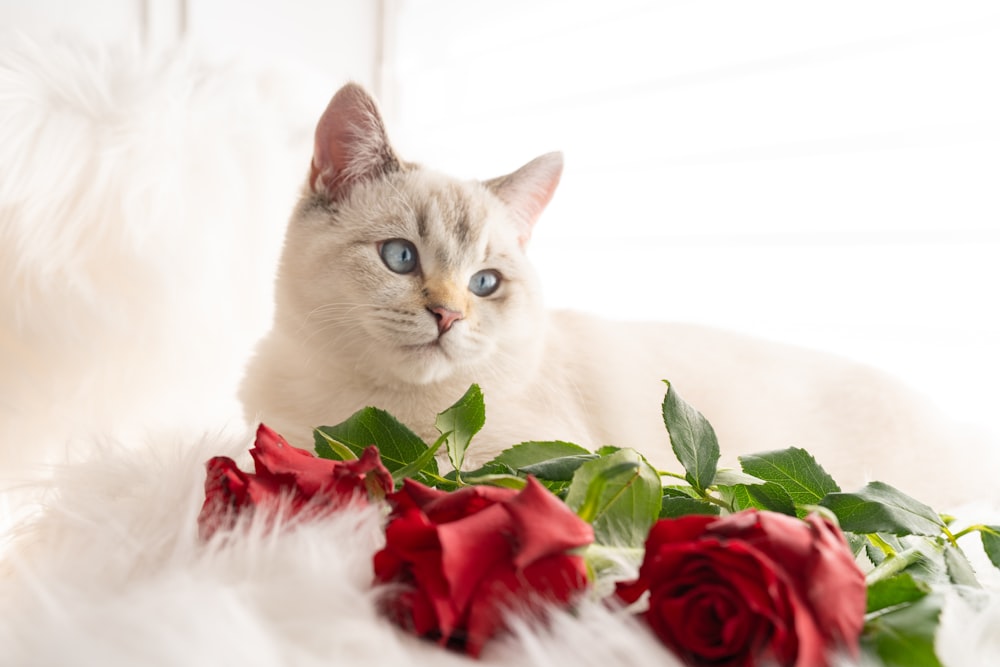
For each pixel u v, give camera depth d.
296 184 0.67
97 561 0.38
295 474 0.38
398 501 0.36
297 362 0.59
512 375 0.58
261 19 1.08
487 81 1.08
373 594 0.35
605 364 0.66
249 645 0.31
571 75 1.00
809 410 0.69
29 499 0.49
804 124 0.80
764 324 0.84
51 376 0.57
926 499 0.66
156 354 0.59
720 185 0.87
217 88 0.64
